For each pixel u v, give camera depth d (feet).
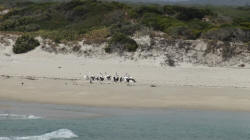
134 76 222.69
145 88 190.60
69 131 123.85
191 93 180.65
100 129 126.52
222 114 147.02
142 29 303.48
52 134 121.29
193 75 228.22
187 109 153.38
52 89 185.78
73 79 214.28
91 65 252.83
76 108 152.87
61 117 140.05
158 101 164.86
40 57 273.75
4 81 204.03
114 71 236.22
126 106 156.46
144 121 135.95
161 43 280.51
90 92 179.93
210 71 239.50
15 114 143.33
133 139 116.57
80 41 293.02
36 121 134.62
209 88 194.08
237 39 296.92
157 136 119.96
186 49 274.57
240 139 118.32
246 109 154.20
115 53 276.00
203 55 268.62
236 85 204.33
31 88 187.83
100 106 156.15
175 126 130.41
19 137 118.32
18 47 283.18
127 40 281.54
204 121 137.18
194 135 121.19
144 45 279.49
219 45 274.16
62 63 258.16
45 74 226.38
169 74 229.86
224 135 121.70
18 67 244.22
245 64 260.21
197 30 310.45
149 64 260.62
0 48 286.05
